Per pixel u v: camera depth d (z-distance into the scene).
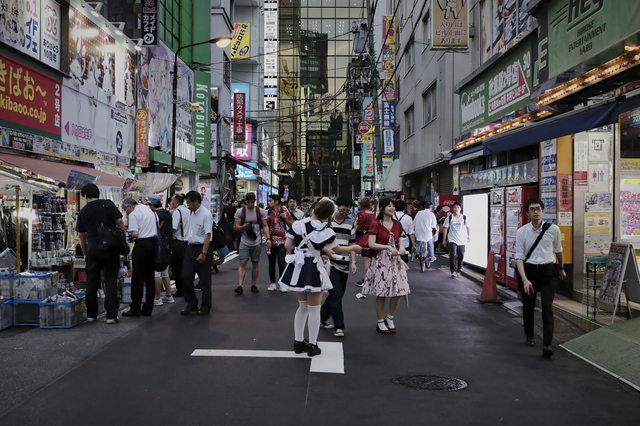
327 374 5.48
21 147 10.90
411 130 27.66
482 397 4.84
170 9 23.08
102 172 13.39
